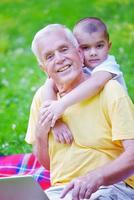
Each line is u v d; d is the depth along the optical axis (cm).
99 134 321
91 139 321
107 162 316
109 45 395
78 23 392
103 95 322
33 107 359
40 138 336
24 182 288
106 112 320
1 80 757
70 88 336
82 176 303
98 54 380
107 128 321
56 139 328
